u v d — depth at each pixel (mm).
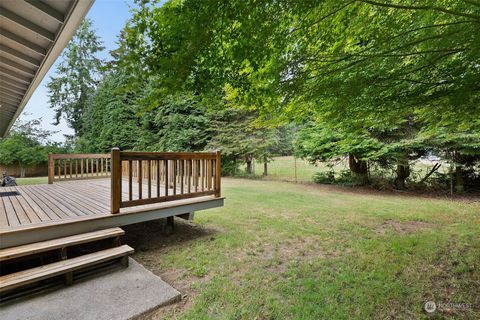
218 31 1620
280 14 1715
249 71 2053
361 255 3180
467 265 2869
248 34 1731
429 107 3158
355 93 2756
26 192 4898
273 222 4707
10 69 3736
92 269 2529
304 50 2193
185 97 2180
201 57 1729
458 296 2295
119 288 2232
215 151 4301
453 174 8312
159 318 1921
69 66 19172
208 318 1935
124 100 15250
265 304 2143
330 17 2027
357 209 5777
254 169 14750
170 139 13961
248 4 1538
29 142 16109
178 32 1562
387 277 2621
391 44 2369
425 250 3307
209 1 1462
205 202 4059
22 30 2734
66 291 2162
